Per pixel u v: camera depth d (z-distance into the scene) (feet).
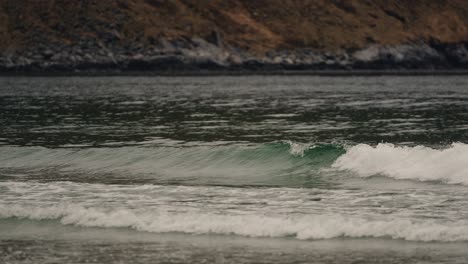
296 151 347.15
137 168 350.23
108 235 219.20
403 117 646.74
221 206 248.11
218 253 199.21
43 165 364.58
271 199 259.39
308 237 211.20
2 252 204.13
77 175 331.98
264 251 200.03
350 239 208.54
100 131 537.65
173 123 601.62
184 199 261.24
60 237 218.18
